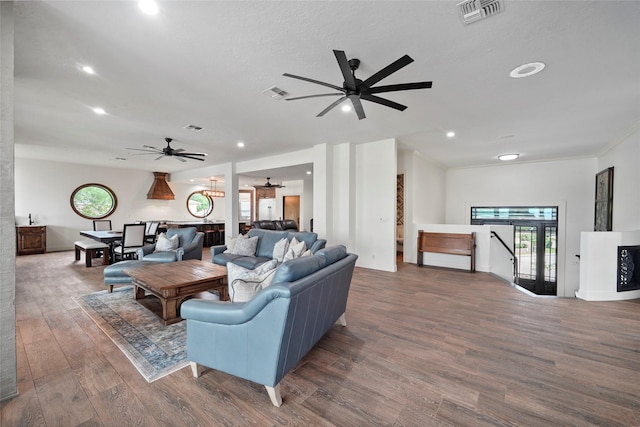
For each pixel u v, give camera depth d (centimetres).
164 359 224
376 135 504
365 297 387
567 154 642
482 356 230
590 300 371
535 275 725
